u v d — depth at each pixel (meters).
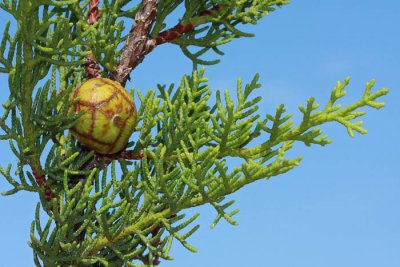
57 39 3.68
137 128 4.52
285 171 3.66
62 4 3.49
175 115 4.13
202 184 3.72
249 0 5.14
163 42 4.85
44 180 4.26
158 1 4.61
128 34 4.68
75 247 4.08
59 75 4.75
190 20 4.85
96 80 4.07
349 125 3.55
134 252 4.21
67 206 4.02
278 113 3.68
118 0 4.70
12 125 4.02
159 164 3.82
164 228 3.99
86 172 4.17
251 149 3.95
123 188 4.42
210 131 3.94
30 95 3.88
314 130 3.70
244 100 3.88
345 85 3.63
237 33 4.93
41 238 4.10
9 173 4.09
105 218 3.99
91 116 3.91
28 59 3.70
